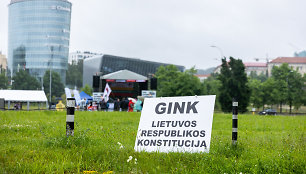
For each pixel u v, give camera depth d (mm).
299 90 85312
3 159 6102
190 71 83750
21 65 193375
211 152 7172
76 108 41812
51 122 15688
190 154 6941
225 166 6074
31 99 43281
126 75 47312
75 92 42719
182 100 7938
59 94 164625
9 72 198375
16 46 196000
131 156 6477
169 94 82062
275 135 12469
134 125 16281
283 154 6750
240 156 7090
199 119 7555
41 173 5570
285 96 83938
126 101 39406
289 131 14445
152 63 154125
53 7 191125
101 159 6586
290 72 85750
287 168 5918
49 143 7867
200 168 6027
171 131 7703
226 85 73938
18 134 10477
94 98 43875
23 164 5816
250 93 74000
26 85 154875
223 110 74438
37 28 192125
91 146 7668
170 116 7887
